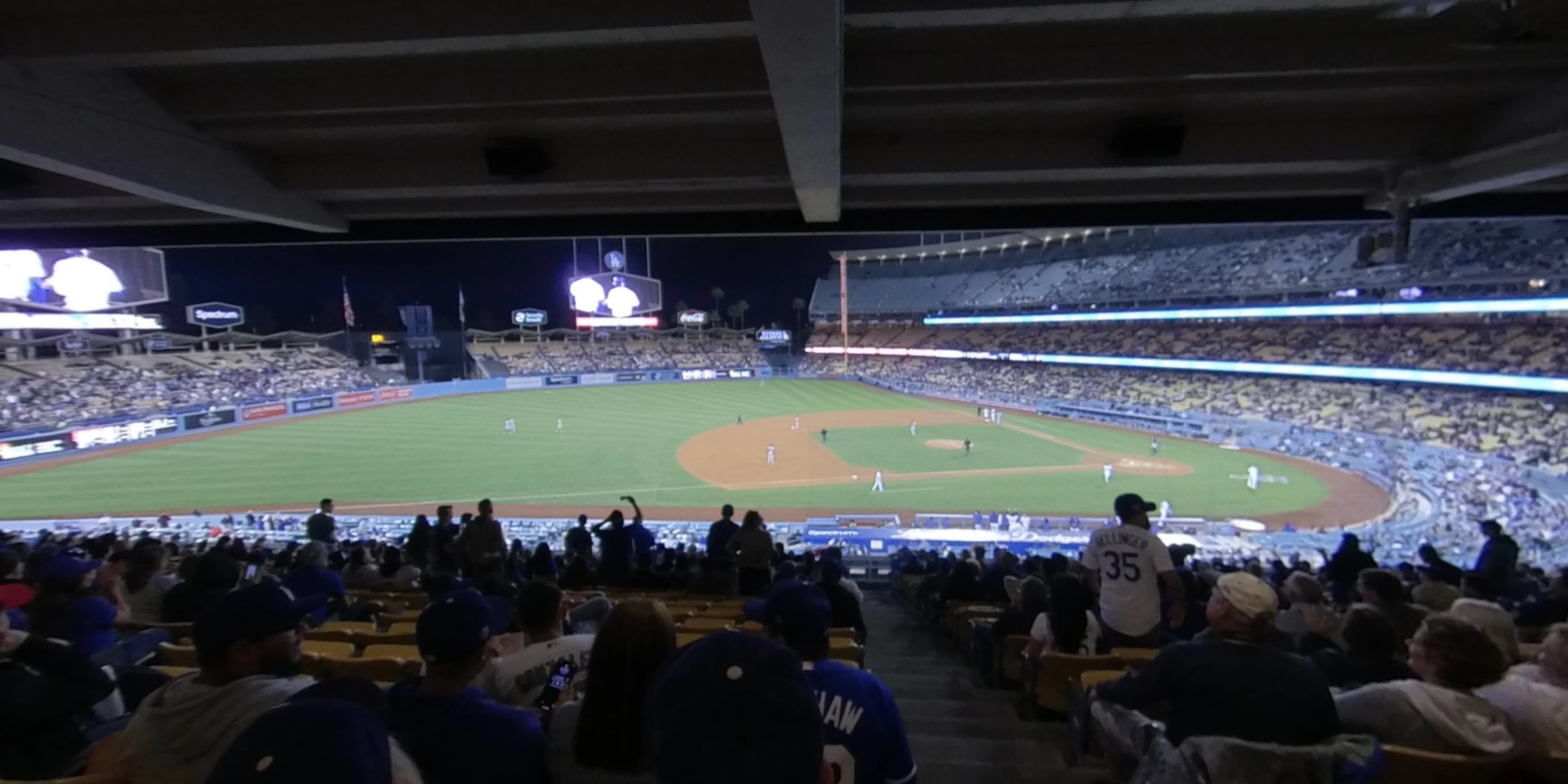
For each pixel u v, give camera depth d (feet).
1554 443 96.68
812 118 14.78
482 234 25.98
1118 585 19.49
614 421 163.73
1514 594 31.63
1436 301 114.93
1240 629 9.99
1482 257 114.21
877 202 23.35
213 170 19.56
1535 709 10.81
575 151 20.75
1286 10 14.28
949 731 18.03
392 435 146.82
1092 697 13.14
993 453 123.34
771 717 4.81
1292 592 20.36
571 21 13.35
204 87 17.53
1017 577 34.35
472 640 8.70
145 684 15.46
